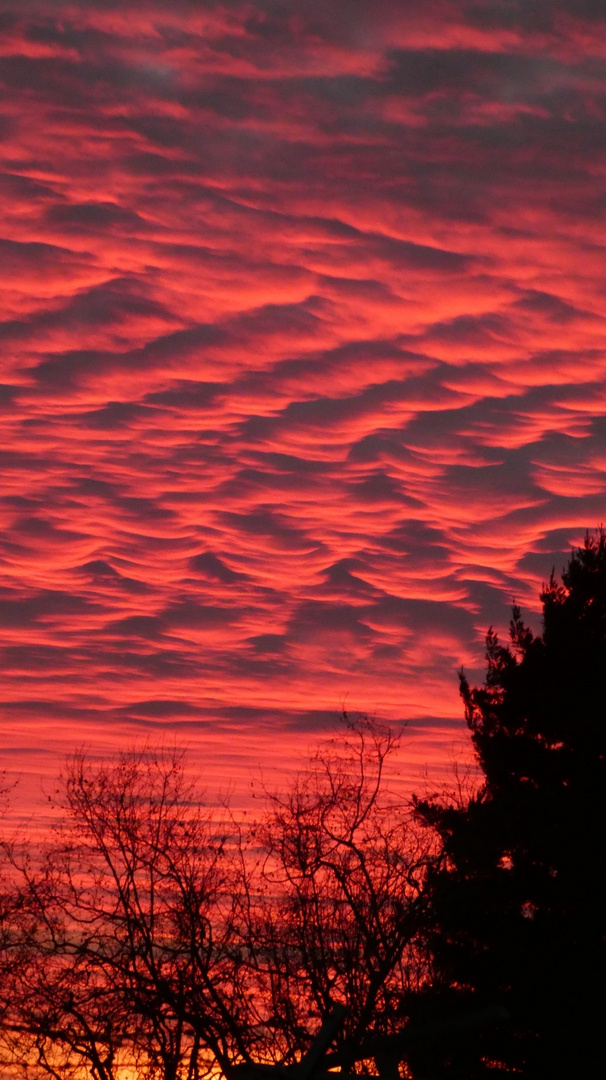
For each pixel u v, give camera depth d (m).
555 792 55.62
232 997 57.50
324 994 55.72
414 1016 51.38
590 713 57.16
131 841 62.56
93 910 61.50
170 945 59.62
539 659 59.72
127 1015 56.78
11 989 58.53
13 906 60.44
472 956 53.56
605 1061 50.00
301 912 59.22
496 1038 51.09
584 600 60.72
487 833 56.12
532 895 54.41
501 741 59.03
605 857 53.81
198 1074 56.81
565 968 51.69
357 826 63.25
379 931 56.50
